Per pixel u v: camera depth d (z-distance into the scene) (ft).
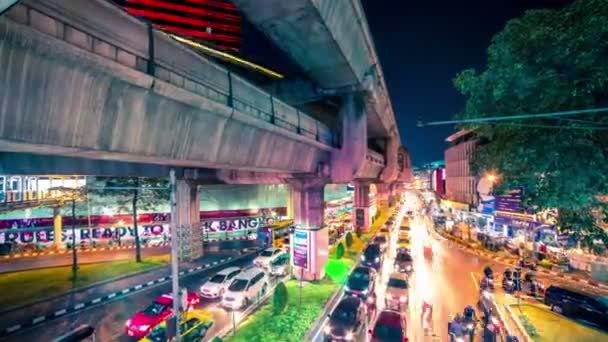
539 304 54.95
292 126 46.03
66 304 53.42
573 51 22.31
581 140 24.50
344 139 64.39
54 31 15.64
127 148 22.47
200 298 57.47
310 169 61.05
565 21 24.08
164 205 104.58
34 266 77.10
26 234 93.40
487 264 84.48
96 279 66.85
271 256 80.18
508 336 40.45
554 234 83.30
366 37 53.47
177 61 24.11
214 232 110.83
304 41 41.96
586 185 24.70
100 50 18.13
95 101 19.33
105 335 43.78
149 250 94.94
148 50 21.43
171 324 29.22
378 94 72.18
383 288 67.62
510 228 101.86
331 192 169.99
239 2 32.73
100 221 99.45
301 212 68.74
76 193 79.51
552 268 78.48
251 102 35.14
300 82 66.23
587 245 29.68
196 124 28.76
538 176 27.99
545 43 24.02
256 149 40.14
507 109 28.73
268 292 60.34
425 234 135.13
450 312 53.52
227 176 72.90
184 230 84.69
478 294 62.08
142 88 21.45
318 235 67.82
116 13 19.10
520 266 77.71
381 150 125.80
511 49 26.05
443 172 216.95
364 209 135.54
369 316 52.19
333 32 40.11
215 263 81.87
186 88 24.90
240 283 55.47
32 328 45.75
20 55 14.75
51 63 16.19
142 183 92.07
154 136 24.63
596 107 23.58
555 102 24.43
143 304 54.75
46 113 16.78
